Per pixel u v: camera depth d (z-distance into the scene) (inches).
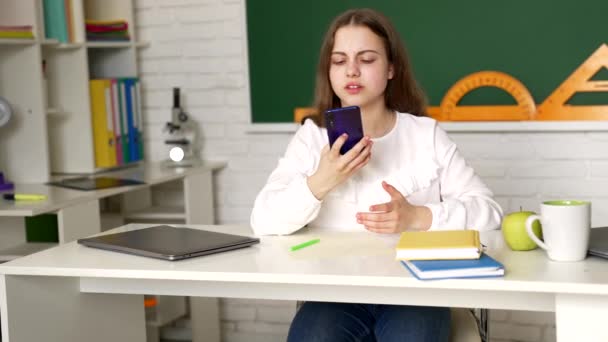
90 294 76.3
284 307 135.9
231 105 135.0
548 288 55.3
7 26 111.5
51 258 68.0
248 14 131.5
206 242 69.5
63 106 125.3
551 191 121.6
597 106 117.3
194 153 134.4
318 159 81.0
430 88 124.3
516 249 65.2
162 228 77.2
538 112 119.5
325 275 59.1
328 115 70.9
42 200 99.0
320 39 128.1
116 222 130.7
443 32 122.7
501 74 120.3
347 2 126.4
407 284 57.4
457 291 61.7
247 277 60.7
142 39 138.3
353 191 79.4
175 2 135.7
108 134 127.1
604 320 56.3
